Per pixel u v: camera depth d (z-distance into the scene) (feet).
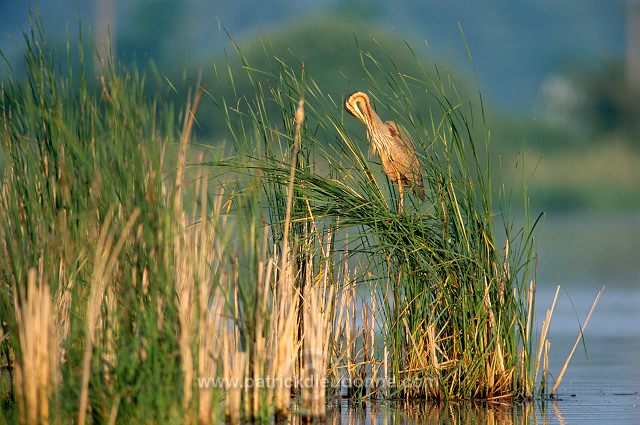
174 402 34.27
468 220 43.83
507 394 44.14
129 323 35.53
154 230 35.22
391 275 43.98
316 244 44.04
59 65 39.83
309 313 41.24
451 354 44.47
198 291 35.40
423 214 43.88
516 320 44.24
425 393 44.16
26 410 34.32
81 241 37.45
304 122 44.14
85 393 33.14
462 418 40.98
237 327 40.01
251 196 41.45
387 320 44.42
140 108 37.70
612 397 45.47
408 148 45.32
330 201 43.32
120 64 39.78
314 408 40.32
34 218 38.22
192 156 43.86
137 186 35.88
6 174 39.91
